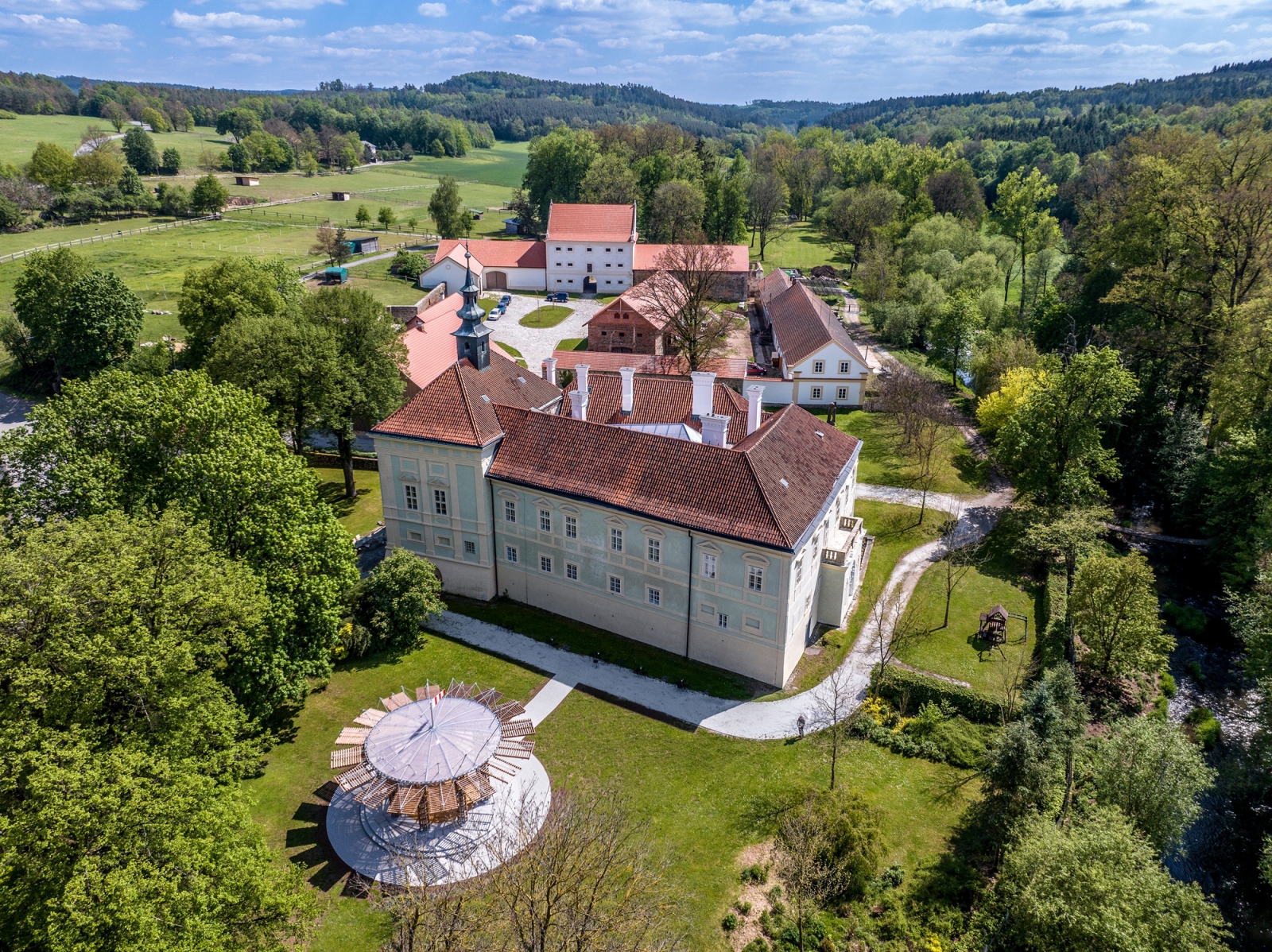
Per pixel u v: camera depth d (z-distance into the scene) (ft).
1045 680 143.74
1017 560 201.57
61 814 81.20
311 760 135.64
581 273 478.18
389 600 163.73
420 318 327.67
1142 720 131.34
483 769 123.03
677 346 322.55
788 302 376.68
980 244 455.22
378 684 154.92
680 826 123.54
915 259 428.15
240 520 137.90
